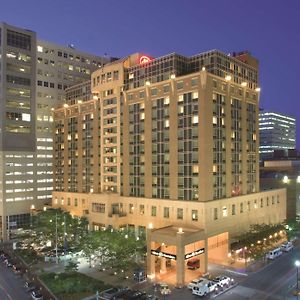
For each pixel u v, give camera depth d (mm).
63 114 120750
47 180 124000
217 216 77938
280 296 57500
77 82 132875
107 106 101500
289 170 134125
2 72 112375
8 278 71125
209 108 78250
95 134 107125
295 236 96250
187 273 70250
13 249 94062
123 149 95188
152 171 87312
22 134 117125
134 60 96688
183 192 80375
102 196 94500
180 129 81250
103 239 74312
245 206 87625
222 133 82750
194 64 85438
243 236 81250
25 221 117688
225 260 78125
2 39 112375
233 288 61531
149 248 70000
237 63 89438
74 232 93812
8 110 113750
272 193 99812
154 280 67375
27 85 118125
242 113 90688
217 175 80500
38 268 76500
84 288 62094
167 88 84438
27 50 118188
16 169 115875
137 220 89500
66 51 130500
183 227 76438
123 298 56688
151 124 87812
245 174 90812
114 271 72375
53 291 61844
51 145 125375
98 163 106188
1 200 113188
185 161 80125
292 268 71500
